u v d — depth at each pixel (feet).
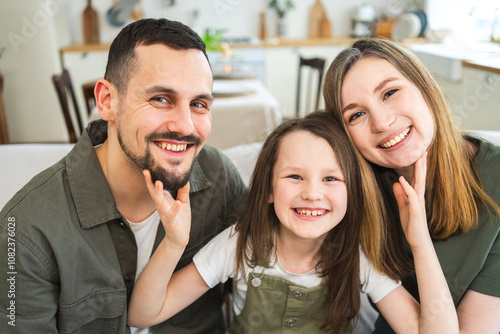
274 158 3.01
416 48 10.15
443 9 11.85
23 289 2.59
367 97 2.80
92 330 2.95
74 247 2.68
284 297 3.09
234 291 3.27
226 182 3.43
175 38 2.44
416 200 2.75
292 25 15.29
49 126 12.59
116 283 2.84
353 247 3.04
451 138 2.92
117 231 2.89
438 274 2.76
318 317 3.15
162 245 2.71
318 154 2.85
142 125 2.46
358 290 3.06
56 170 2.80
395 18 13.61
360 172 2.99
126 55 2.46
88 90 8.09
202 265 3.07
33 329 2.65
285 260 3.12
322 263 3.06
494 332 2.88
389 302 3.02
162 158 2.52
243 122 7.14
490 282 2.83
